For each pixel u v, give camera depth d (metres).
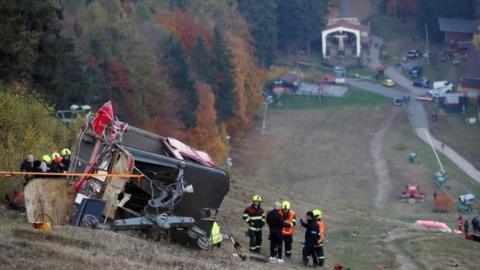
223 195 32.75
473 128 169.75
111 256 26.72
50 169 33.88
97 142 30.81
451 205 116.25
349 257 43.25
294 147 158.88
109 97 123.25
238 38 197.75
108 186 29.84
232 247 38.09
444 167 141.50
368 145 158.62
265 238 43.50
